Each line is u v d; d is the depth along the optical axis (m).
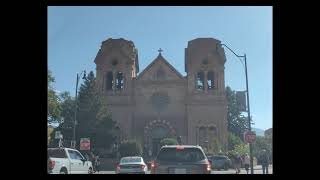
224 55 70.81
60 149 21.72
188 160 13.78
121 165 29.53
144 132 68.44
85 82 62.59
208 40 71.19
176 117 69.38
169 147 14.05
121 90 69.94
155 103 69.69
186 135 68.81
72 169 21.81
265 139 67.44
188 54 71.69
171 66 70.69
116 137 65.62
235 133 103.12
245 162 33.28
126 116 68.88
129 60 70.88
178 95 70.00
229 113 104.50
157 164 13.76
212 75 70.75
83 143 39.12
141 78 70.50
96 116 60.34
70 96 61.53
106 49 71.06
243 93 42.78
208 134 68.62
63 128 58.75
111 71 70.75
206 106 69.25
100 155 54.44
